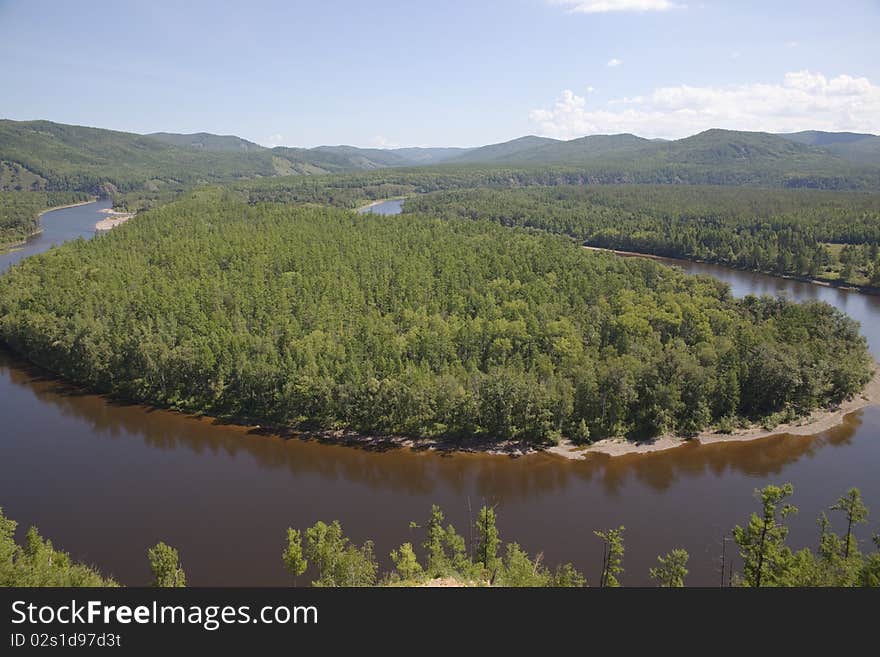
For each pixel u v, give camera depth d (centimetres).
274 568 8450
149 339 14312
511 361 13638
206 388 13712
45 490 10538
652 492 10469
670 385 12225
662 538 9131
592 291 17825
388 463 11488
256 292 17338
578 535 9231
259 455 11862
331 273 19425
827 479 10800
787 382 12775
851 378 13550
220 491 10562
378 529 9425
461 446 11919
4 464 11425
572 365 13100
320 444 12169
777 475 10969
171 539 9175
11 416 13438
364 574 7450
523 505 10112
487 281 19025
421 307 16538
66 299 17125
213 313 15988
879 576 6112
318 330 14588
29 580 6625
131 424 13100
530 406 11938
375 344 13838
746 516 9719
